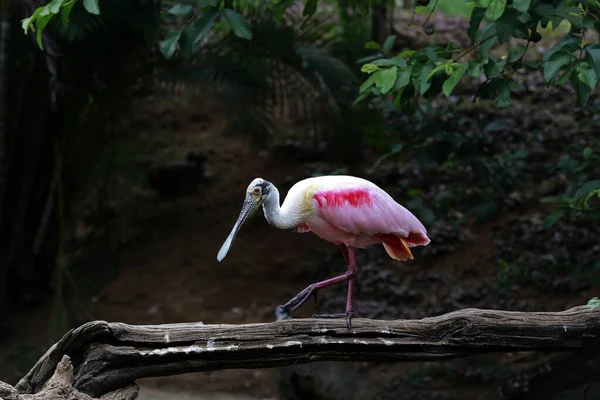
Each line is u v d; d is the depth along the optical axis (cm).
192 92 1380
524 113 1617
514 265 1300
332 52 1347
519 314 648
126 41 1243
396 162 1548
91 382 603
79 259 1382
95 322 607
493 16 676
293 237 1461
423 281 1312
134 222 1483
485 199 1084
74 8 1047
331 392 1024
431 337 636
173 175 1555
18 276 1324
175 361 616
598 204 1273
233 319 1278
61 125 1301
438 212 1122
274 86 1358
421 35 1886
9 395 555
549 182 1439
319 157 1603
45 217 1315
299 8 1623
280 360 625
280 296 1326
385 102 1300
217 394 1127
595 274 1243
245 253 1427
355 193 676
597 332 650
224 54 1307
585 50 675
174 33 796
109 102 1305
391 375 1112
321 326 628
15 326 1283
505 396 1009
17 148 1284
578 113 1594
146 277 1374
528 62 786
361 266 1365
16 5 1189
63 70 1246
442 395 1061
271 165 1602
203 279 1371
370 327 631
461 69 725
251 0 1271
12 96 1245
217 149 1652
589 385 912
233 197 1546
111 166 1360
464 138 994
